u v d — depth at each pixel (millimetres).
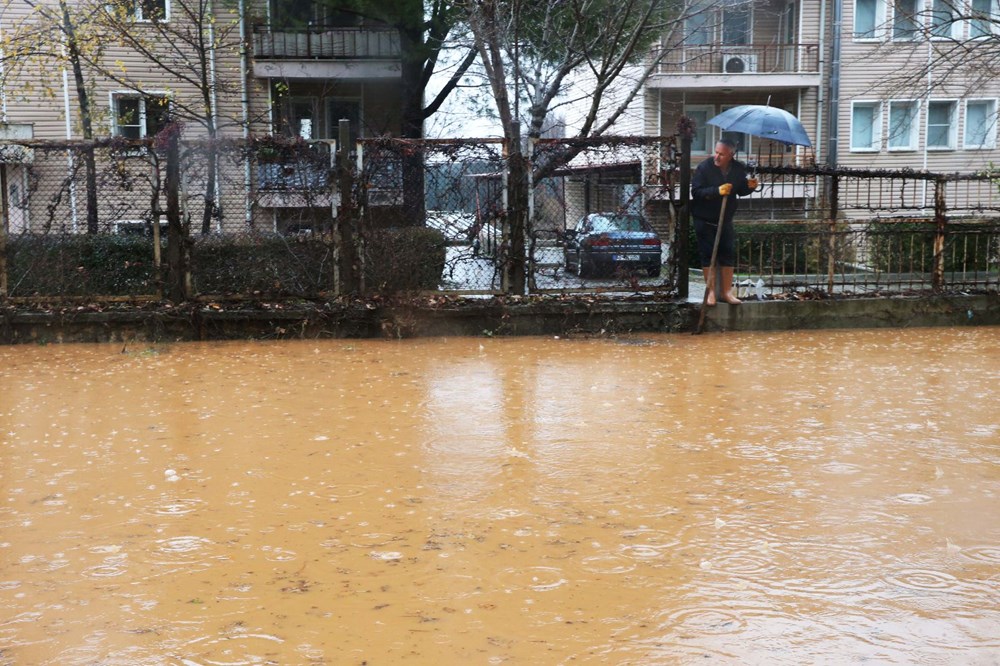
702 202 11422
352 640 3266
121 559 4070
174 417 6906
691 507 4719
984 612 3467
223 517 4633
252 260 11094
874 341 10727
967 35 27203
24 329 10781
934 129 28625
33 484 5254
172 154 10906
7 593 3709
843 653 3148
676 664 3078
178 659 3135
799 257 12703
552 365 9117
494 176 11242
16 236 10977
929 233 12156
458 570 3898
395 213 11156
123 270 11117
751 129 10414
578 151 11289
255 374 8680
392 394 7688
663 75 25516
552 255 11398
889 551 4094
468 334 11211
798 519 4523
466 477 5289
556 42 15625
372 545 4207
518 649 3191
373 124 23359
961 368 8828
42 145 10859
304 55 22547
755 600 3582
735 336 11211
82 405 7375
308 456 5770
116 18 16594
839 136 28281
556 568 3914
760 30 28594
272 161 11047
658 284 11555
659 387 7934
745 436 6203
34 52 15719
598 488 5055
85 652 3193
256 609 3533
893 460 5598
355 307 11039
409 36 18844
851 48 27938
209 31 21391
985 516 4562
